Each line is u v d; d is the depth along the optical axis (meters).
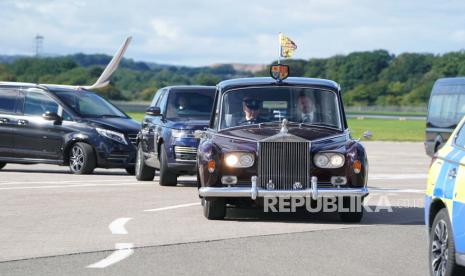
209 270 19.81
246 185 27.70
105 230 26.00
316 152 27.67
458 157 18.05
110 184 41.81
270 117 29.48
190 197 35.78
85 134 47.69
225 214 28.62
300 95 29.83
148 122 43.81
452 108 53.72
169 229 26.31
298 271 19.75
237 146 27.83
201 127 40.16
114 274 19.33
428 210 19.25
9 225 27.02
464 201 16.89
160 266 20.25
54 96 49.03
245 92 29.92
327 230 26.34
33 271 19.61
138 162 44.72
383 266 20.41
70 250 22.36
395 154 74.44
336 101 29.73
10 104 49.75
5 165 53.44
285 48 31.36
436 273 18.56
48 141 48.50
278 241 24.11
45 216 29.22
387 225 27.62
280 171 27.56
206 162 27.89
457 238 17.11
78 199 34.59
